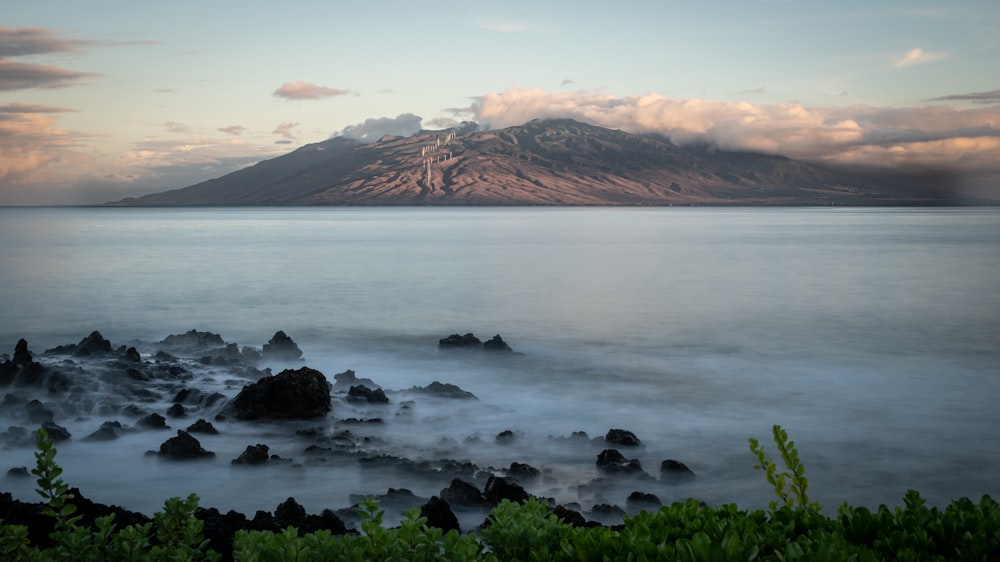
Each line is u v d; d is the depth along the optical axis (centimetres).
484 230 17962
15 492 1512
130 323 3847
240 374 2514
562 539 553
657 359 2920
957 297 4975
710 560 491
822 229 18950
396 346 3189
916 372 2669
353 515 1340
